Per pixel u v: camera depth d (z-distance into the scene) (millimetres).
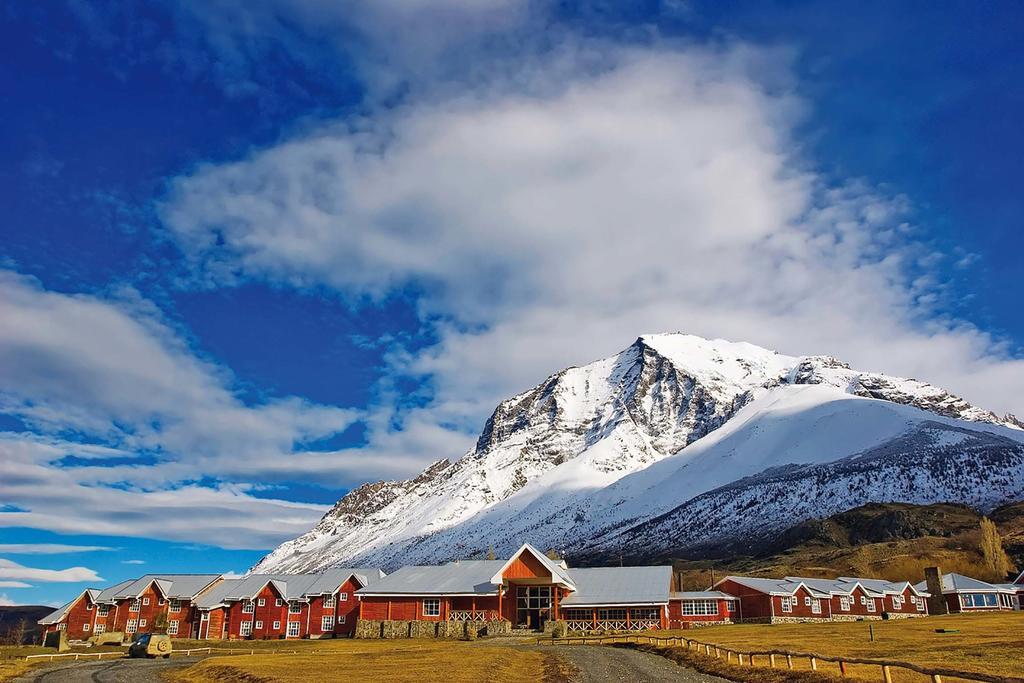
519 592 91812
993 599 111875
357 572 100125
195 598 106250
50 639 92062
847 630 72500
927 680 34188
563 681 39281
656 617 92188
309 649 68562
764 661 42844
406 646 67062
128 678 47531
